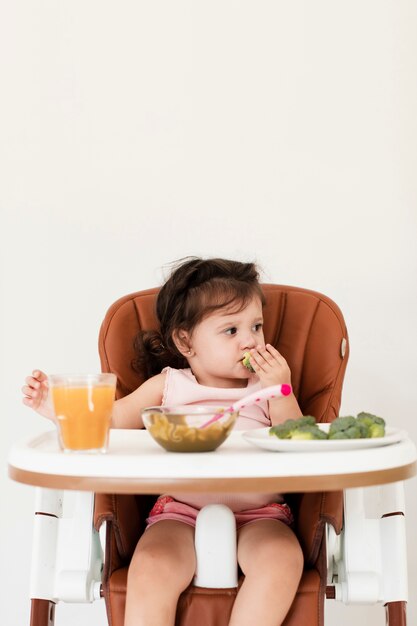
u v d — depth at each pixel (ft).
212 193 8.54
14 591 8.46
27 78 8.61
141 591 4.74
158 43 8.55
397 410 8.46
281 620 4.74
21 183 8.56
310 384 6.09
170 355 6.38
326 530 5.13
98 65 8.59
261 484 3.82
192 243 8.53
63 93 8.60
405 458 4.07
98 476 3.87
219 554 4.84
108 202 8.55
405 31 8.51
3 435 8.48
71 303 8.52
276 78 8.53
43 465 3.98
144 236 8.54
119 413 5.96
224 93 8.54
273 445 4.12
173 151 8.55
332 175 8.50
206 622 4.82
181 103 8.56
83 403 4.16
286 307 6.34
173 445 4.22
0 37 8.61
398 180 8.46
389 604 5.07
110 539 5.08
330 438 4.30
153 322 6.32
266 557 4.86
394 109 8.48
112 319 6.25
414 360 8.45
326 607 8.38
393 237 8.46
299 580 4.84
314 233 8.48
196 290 6.10
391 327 8.46
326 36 8.53
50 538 5.22
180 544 5.02
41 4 8.63
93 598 5.21
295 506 5.77
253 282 6.19
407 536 8.38
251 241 8.51
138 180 8.55
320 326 6.17
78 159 8.57
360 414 4.60
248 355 5.79
